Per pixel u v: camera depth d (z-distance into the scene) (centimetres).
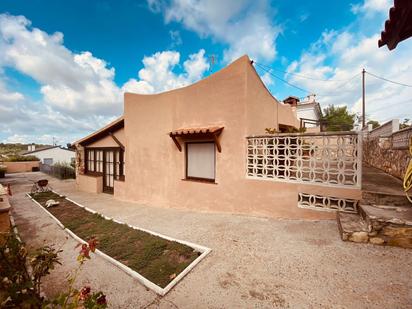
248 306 211
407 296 205
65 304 147
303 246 323
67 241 418
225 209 549
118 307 221
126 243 386
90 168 1082
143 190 744
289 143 461
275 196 478
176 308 216
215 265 292
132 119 777
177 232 434
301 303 210
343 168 405
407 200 350
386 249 290
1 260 164
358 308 196
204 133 537
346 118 2586
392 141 603
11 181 1424
